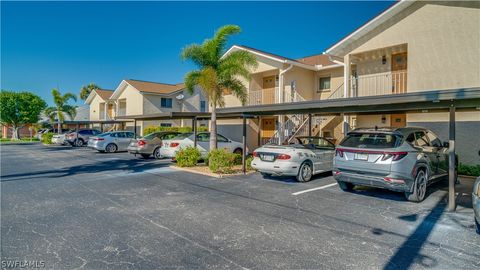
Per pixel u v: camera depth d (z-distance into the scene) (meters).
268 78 19.47
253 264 3.76
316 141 10.62
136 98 30.92
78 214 5.88
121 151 21.06
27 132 48.81
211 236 4.71
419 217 5.64
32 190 8.12
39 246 4.32
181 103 32.78
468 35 10.20
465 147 10.43
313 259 3.89
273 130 19.33
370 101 7.21
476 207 4.45
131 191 7.97
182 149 12.57
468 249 4.18
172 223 5.34
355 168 6.83
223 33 12.43
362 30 12.89
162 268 3.66
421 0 11.37
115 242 4.47
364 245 4.34
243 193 7.68
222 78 12.49
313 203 6.66
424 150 7.09
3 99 37.38
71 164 13.75
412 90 11.48
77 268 3.67
